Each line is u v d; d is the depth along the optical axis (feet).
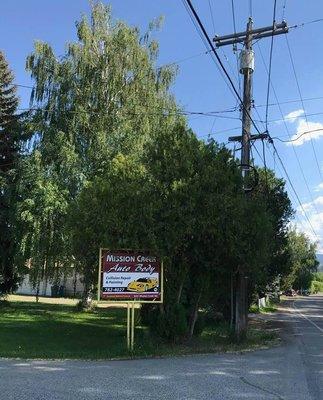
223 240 47.85
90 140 93.86
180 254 48.78
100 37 100.89
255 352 46.26
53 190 89.20
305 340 59.82
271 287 101.91
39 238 89.10
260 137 64.18
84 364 36.73
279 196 88.63
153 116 99.30
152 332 49.49
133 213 45.55
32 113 100.53
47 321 76.18
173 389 27.86
